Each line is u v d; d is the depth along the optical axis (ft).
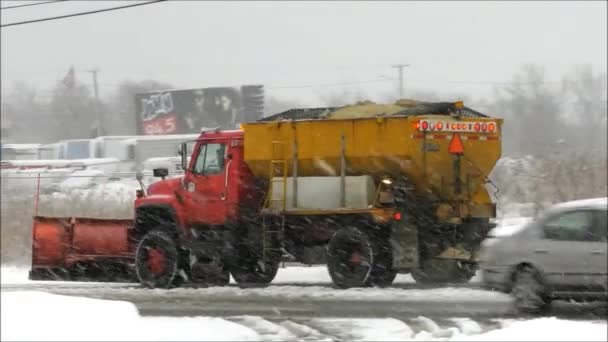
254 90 360.28
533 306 67.26
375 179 86.84
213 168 93.66
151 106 375.04
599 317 66.13
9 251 140.05
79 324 52.90
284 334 59.41
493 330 57.67
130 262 96.22
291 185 89.15
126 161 273.33
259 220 91.91
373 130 85.15
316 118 90.68
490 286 69.82
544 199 132.98
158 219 95.96
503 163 151.64
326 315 69.26
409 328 60.59
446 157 85.92
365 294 81.46
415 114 86.22
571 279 65.46
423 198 86.53
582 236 65.51
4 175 212.43
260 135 90.53
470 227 88.22
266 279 98.02
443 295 80.23
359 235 85.05
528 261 67.51
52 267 96.99
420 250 86.69
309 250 89.30
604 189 131.85
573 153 145.48
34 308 55.16
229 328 57.82
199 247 93.91
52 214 149.28
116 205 154.30
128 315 56.13
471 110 90.74
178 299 82.43
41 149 293.84
